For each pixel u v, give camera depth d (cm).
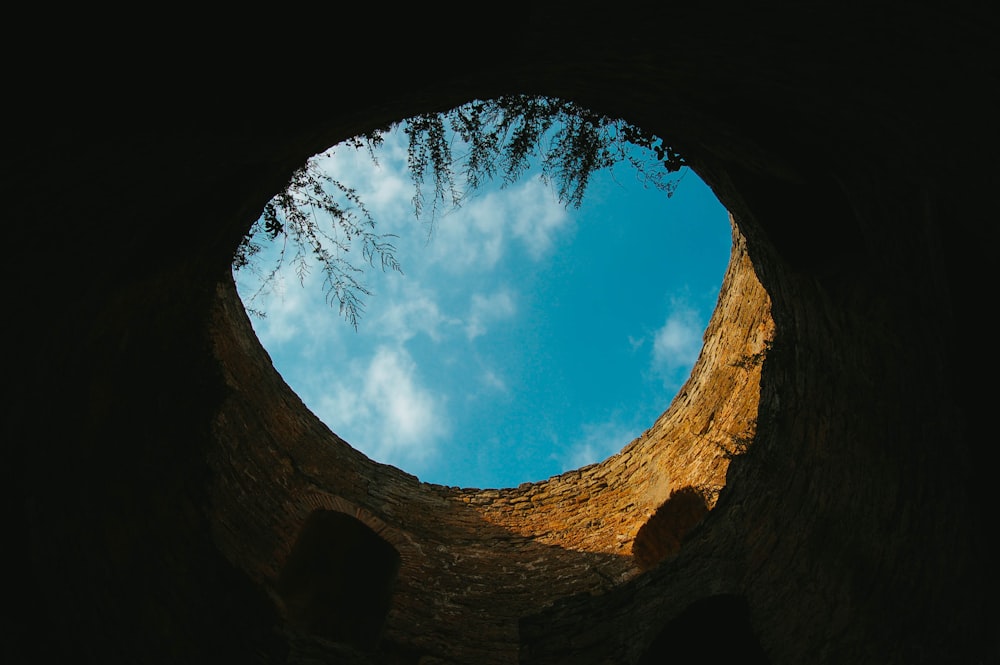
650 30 425
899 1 347
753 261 705
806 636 643
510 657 916
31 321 500
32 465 563
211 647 729
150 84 388
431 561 1052
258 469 970
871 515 611
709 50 439
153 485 746
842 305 600
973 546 500
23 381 524
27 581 541
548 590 1009
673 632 780
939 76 375
